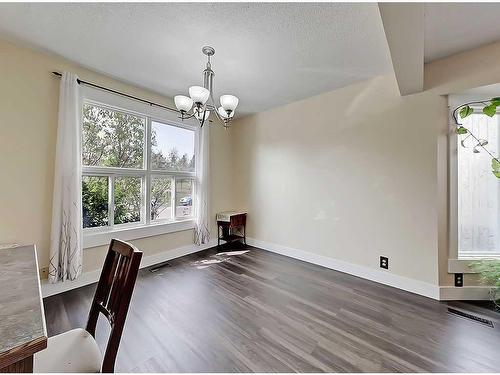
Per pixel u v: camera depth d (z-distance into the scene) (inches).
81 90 97.3
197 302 85.2
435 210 88.7
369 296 90.2
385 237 101.5
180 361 56.7
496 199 90.2
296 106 134.4
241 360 57.1
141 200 124.3
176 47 82.7
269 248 149.6
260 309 80.6
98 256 104.7
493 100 83.1
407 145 95.4
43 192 89.6
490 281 84.9
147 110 121.6
